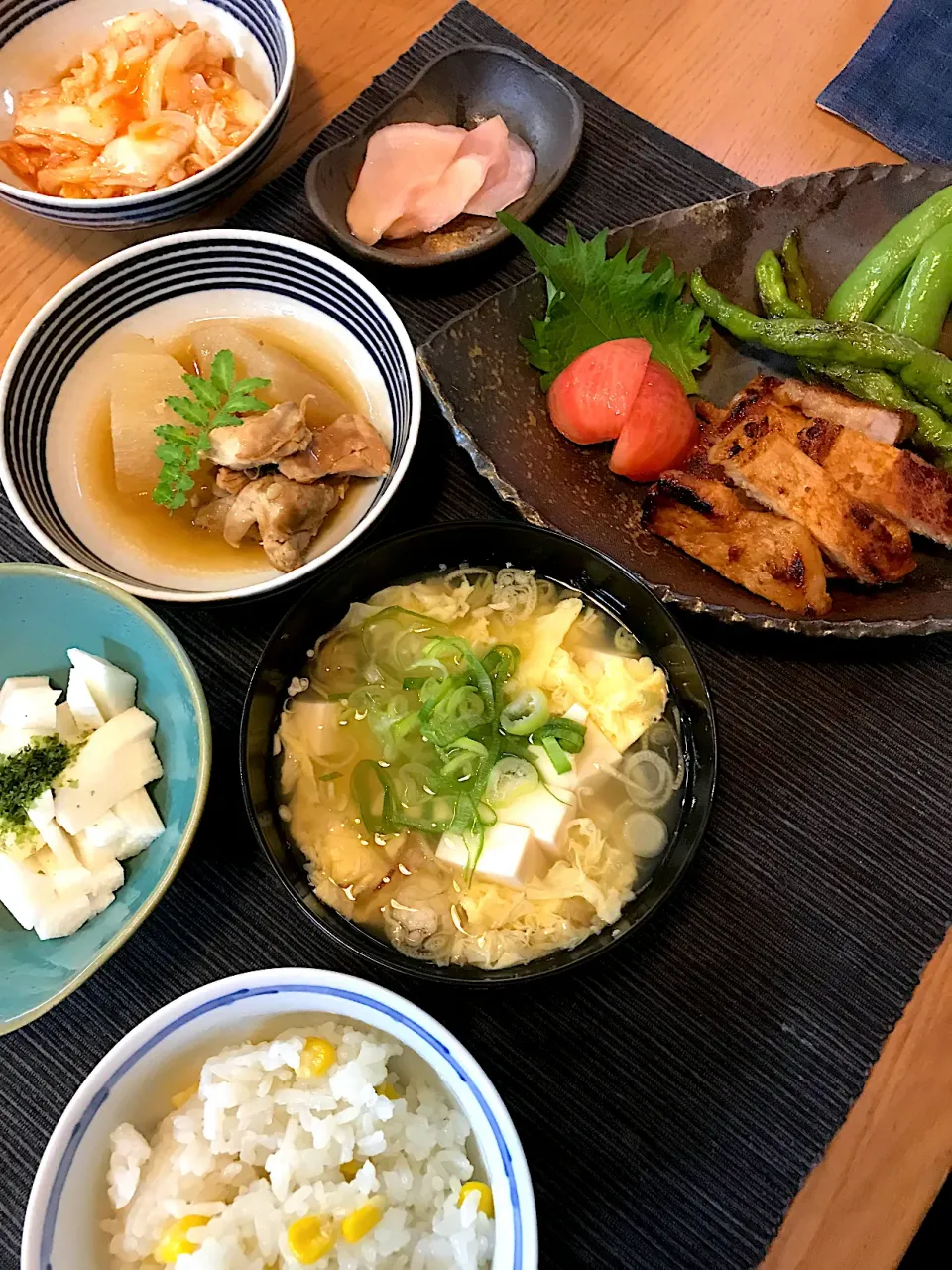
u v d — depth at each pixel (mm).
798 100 384
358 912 266
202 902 284
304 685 289
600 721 281
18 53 364
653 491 310
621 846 273
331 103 386
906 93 376
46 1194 215
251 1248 234
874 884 284
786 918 281
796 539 297
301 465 302
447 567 302
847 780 295
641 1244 251
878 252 333
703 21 395
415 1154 242
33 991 247
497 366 326
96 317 322
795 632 291
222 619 314
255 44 365
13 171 353
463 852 268
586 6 398
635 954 277
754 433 313
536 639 291
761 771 297
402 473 284
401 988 274
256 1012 241
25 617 283
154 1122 248
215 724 302
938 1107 259
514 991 273
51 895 258
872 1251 247
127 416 312
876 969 275
